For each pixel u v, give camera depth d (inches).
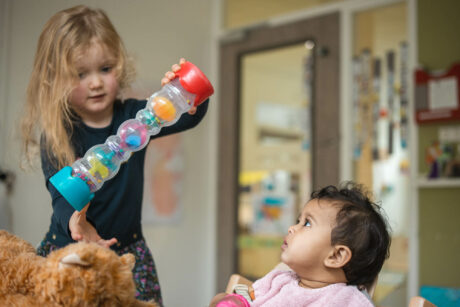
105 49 46.1
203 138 127.7
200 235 125.7
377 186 104.8
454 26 96.7
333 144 110.9
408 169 100.7
